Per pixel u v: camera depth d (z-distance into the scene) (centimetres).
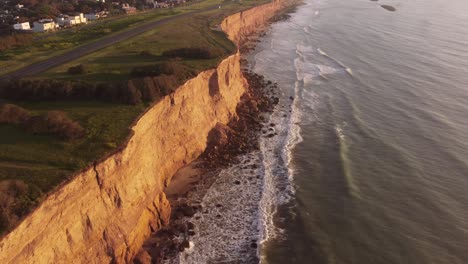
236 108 6022
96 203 2859
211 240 3494
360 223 3612
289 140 5219
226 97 5728
